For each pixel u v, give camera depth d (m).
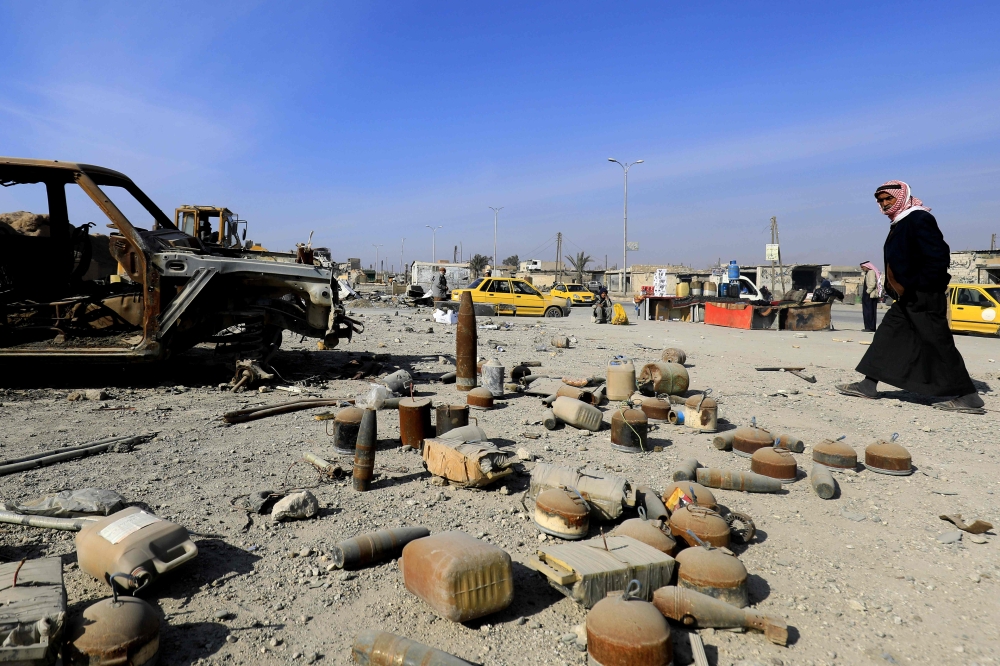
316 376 8.47
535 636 2.59
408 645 2.29
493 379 7.54
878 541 3.67
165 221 9.20
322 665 2.35
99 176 7.78
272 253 9.14
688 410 6.22
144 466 4.53
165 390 7.39
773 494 4.45
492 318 23.83
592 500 3.72
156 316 7.21
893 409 7.31
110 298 7.75
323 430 5.72
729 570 2.81
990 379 9.60
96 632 2.16
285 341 13.46
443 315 20.09
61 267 8.48
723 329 19.20
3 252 8.00
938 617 2.85
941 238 7.05
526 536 3.54
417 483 4.37
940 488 4.60
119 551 2.71
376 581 3.00
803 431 6.23
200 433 5.51
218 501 3.90
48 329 7.38
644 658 2.19
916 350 7.30
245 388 7.59
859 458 5.34
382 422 6.06
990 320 17.58
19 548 3.17
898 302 7.42
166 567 2.75
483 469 4.09
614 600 2.39
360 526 3.61
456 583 2.58
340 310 8.12
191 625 2.57
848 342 15.12
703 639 2.61
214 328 7.98
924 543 3.65
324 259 14.37
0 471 4.20
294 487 4.19
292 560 3.17
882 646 2.61
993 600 3.02
